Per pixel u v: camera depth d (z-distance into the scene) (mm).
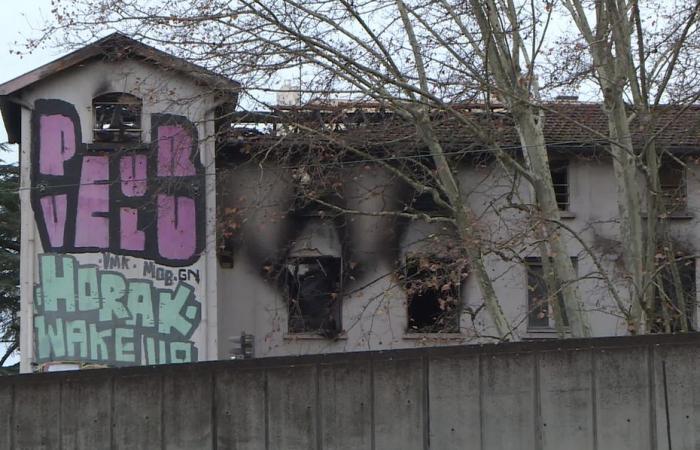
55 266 19828
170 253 19953
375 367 7316
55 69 19672
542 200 14234
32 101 20031
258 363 7328
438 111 14406
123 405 7336
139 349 19766
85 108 19969
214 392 7316
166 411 7312
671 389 7359
